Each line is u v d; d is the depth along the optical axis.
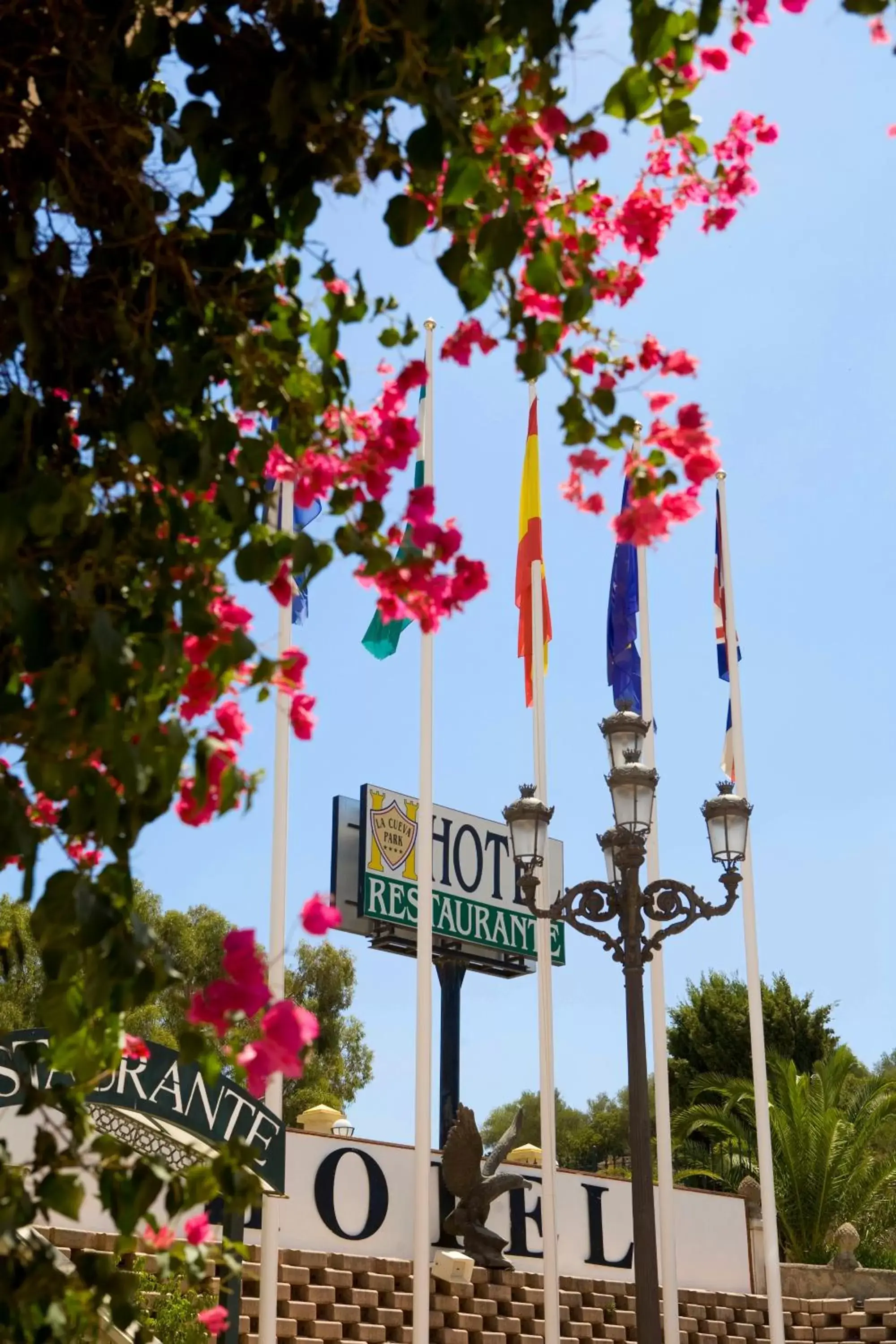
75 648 3.36
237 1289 10.31
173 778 3.32
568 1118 62.94
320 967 46.88
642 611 23.39
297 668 4.56
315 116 3.99
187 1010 3.82
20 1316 3.35
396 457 4.56
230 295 4.26
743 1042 44.19
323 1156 19.34
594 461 4.52
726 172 4.95
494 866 26.70
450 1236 20.77
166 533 4.06
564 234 4.53
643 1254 12.14
